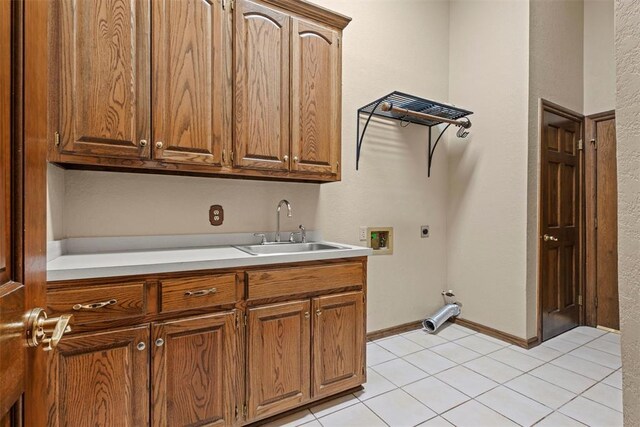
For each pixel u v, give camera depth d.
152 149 1.52
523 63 2.57
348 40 2.56
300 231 2.33
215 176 1.94
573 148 2.98
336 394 1.86
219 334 1.46
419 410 1.74
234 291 1.50
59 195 1.55
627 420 0.54
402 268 2.88
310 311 1.71
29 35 0.60
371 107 2.64
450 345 2.59
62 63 1.34
